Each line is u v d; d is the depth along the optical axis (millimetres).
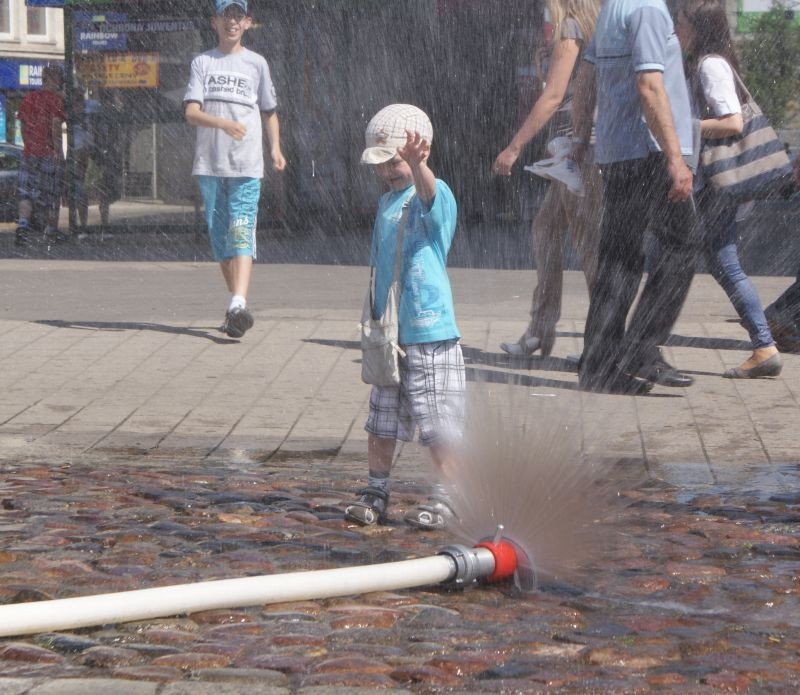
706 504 6672
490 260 19469
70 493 6910
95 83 23641
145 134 23766
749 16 29969
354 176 26156
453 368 6246
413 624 4852
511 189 27219
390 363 6141
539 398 9281
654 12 9195
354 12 25859
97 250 21812
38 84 44781
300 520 6375
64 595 5211
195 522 6344
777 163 9906
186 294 15242
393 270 6156
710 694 4168
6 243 23422
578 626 4848
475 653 4516
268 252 21062
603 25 9422
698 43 10266
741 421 8688
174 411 9102
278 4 25234
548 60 10758
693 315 13031
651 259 9641
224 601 4781
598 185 10094
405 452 7961
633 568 5570
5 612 4488
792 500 6809
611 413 8875
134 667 4371
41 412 9070
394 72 26391
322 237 24094
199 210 23781
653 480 7207
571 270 17016
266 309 13766
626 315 9555
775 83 29906
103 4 23344
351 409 9164
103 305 14188
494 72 26969
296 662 4418
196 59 12055
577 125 10117
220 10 11992
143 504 6684
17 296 15031
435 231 6199
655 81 9148
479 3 26672
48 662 4414
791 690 4203
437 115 27266
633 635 4742
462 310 13602
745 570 5555
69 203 23812
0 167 29312
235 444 8219
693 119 9812
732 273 10016
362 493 6383
